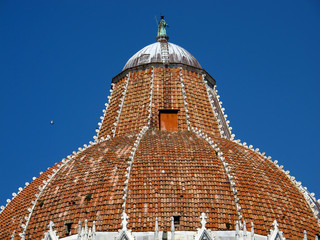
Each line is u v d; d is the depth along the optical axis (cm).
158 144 9238
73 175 9019
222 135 10150
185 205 8412
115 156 9100
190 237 8169
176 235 8175
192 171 8769
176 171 8756
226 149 9288
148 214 8338
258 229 8369
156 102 10294
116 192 8569
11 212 9188
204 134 9706
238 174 8850
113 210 8419
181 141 9375
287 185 9112
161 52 10894
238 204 8500
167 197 8481
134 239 8144
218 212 8394
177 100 10306
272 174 9162
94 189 8688
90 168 9025
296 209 8838
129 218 8319
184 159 8931
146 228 8231
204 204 8438
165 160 8894
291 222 8638
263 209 8581
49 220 8625
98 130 10488
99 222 8356
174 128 9938
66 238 8350
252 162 9194
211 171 8788
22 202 9156
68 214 8544
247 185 8750
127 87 10662
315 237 8669
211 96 10638
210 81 10956
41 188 9050
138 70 10781
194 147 9181
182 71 10669
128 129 10138
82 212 8494
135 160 8919
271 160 9519
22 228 8731
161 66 10712
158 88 10456
